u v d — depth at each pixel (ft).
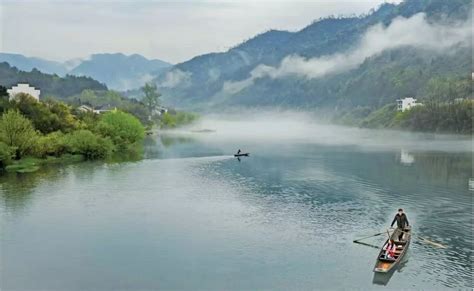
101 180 367.45
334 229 240.32
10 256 202.80
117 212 271.49
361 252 208.95
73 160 472.44
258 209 279.28
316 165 463.83
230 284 178.40
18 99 547.08
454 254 206.90
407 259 201.67
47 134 497.46
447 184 356.18
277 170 429.79
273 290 174.09
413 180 373.61
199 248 213.25
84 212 270.87
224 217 261.85
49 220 254.27
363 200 302.25
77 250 210.18
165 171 418.72
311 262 197.98
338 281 181.27
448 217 262.26
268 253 207.82
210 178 384.88
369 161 492.95
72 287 175.42
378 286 177.58
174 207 283.18
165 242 220.84
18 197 304.30
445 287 177.06
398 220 224.74
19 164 419.74
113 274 186.09
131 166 446.60
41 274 185.68
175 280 181.37
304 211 274.77
